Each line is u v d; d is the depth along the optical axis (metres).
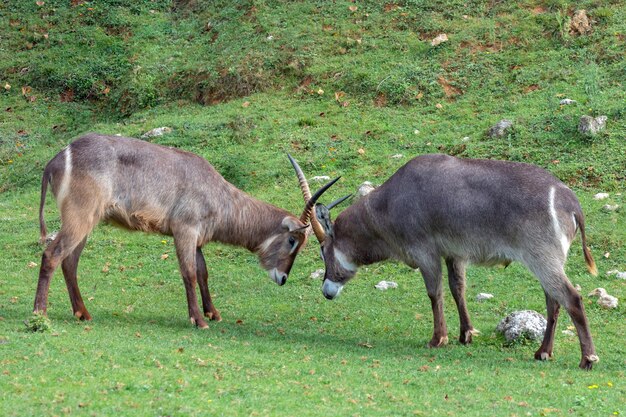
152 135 17.27
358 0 21.11
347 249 10.74
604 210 13.25
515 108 16.59
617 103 15.93
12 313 10.38
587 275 11.97
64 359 7.98
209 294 11.16
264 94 18.72
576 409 7.44
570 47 18.14
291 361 8.64
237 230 11.12
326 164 15.79
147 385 7.29
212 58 20.12
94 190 9.97
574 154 14.78
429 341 10.09
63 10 22.92
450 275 10.21
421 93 17.70
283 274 11.24
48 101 20.42
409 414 7.08
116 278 12.73
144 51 21.06
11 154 18.27
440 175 9.70
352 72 18.55
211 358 8.41
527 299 11.55
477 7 19.94
